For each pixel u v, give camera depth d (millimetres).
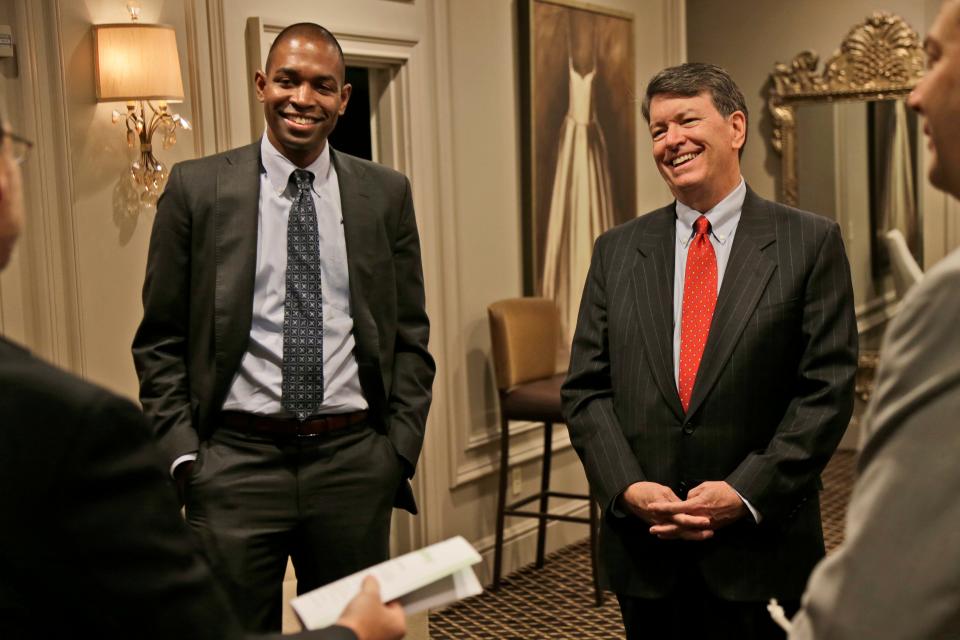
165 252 2695
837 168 6828
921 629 1028
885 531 1048
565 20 5262
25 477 1040
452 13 4625
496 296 4934
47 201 3240
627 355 2488
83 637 1102
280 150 2744
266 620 2697
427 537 4543
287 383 2654
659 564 2395
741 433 2373
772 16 6965
